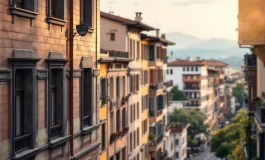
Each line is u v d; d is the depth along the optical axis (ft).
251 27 73.15
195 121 447.42
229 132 278.05
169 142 297.12
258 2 72.79
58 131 80.84
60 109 81.35
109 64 140.05
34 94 69.67
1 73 61.05
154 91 230.07
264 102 132.05
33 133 69.51
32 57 68.90
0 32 60.80
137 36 194.49
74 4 86.12
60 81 81.10
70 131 86.07
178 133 366.02
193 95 545.44
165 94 263.08
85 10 95.50
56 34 78.74
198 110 511.40
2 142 61.62
